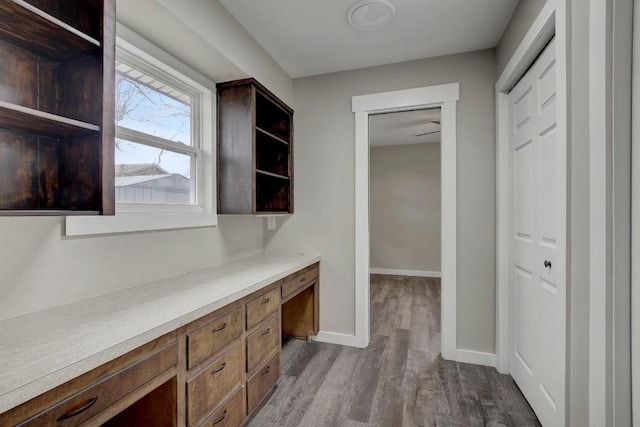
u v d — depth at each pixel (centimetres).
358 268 280
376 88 275
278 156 292
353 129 282
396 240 610
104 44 115
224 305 151
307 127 296
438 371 237
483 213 246
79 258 143
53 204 124
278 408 193
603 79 106
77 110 121
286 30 222
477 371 236
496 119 239
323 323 292
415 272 598
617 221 103
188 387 133
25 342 101
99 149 116
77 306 136
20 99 116
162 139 196
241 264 243
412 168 602
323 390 212
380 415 186
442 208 257
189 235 209
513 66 200
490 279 245
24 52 117
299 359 256
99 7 116
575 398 128
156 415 131
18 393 76
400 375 231
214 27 185
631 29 102
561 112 134
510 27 208
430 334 309
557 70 137
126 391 106
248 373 178
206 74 221
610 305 104
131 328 112
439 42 238
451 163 252
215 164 234
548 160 166
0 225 117
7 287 119
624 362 102
